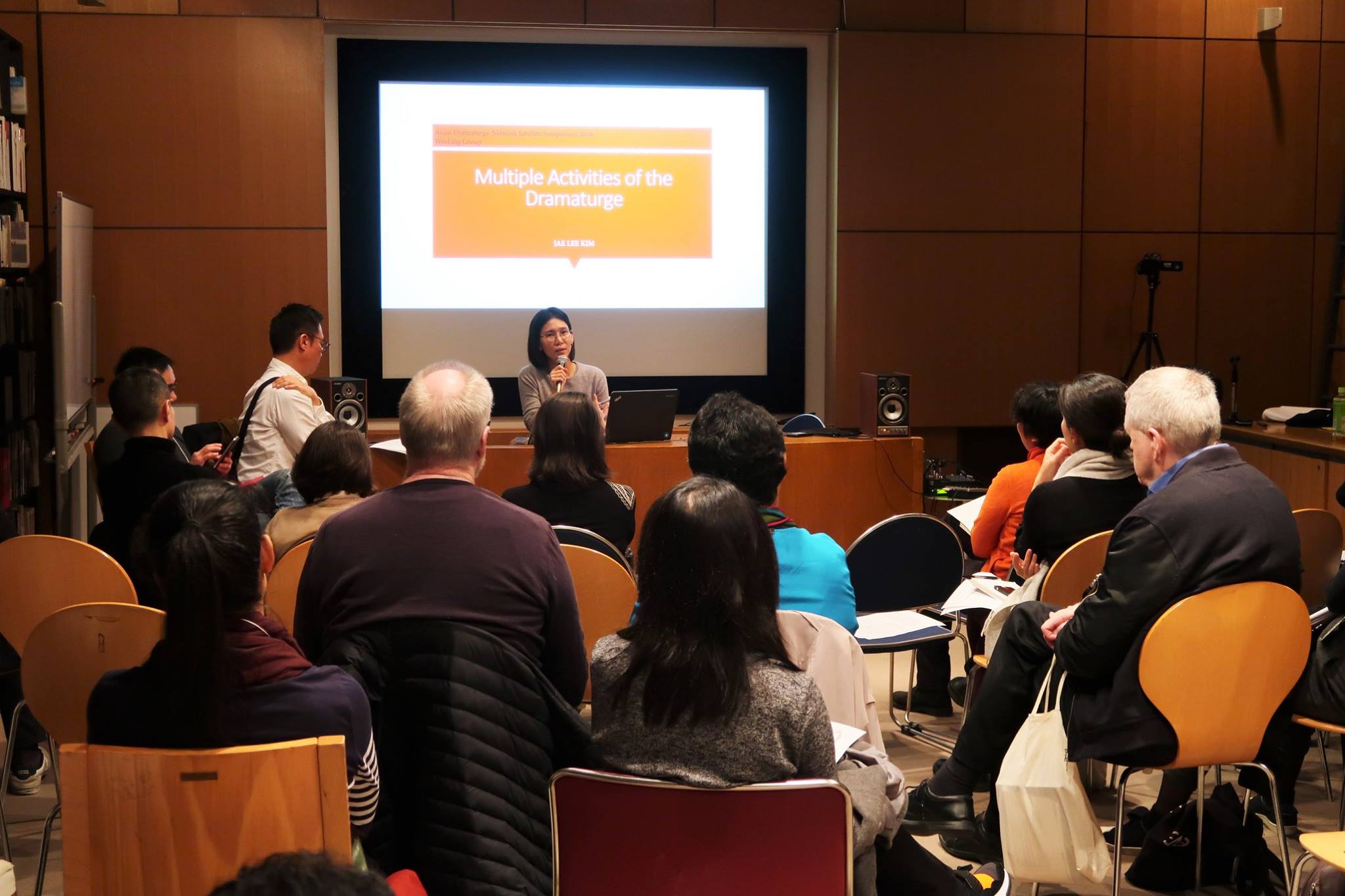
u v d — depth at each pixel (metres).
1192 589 2.33
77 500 5.70
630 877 1.61
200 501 1.65
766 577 1.65
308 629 2.00
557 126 6.43
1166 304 6.78
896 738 3.76
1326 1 6.69
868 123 6.49
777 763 1.60
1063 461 3.21
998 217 6.62
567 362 5.39
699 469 2.45
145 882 1.59
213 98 6.05
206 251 6.12
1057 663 2.53
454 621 1.90
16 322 5.42
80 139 5.98
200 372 6.18
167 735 1.60
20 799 3.29
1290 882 2.38
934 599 3.48
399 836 1.89
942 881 2.08
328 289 6.29
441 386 2.05
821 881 1.58
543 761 1.92
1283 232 6.81
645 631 1.63
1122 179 6.69
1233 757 2.39
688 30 6.41
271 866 0.69
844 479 5.11
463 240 6.42
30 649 2.35
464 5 6.18
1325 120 6.77
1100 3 6.57
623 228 6.53
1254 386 6.88
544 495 3.03
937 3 6.49
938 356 6.66
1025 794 2.38
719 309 6.65
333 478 2.91
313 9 6.07
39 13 5.90
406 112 6.31
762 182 6.60
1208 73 6.67
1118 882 2.40
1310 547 3.27
